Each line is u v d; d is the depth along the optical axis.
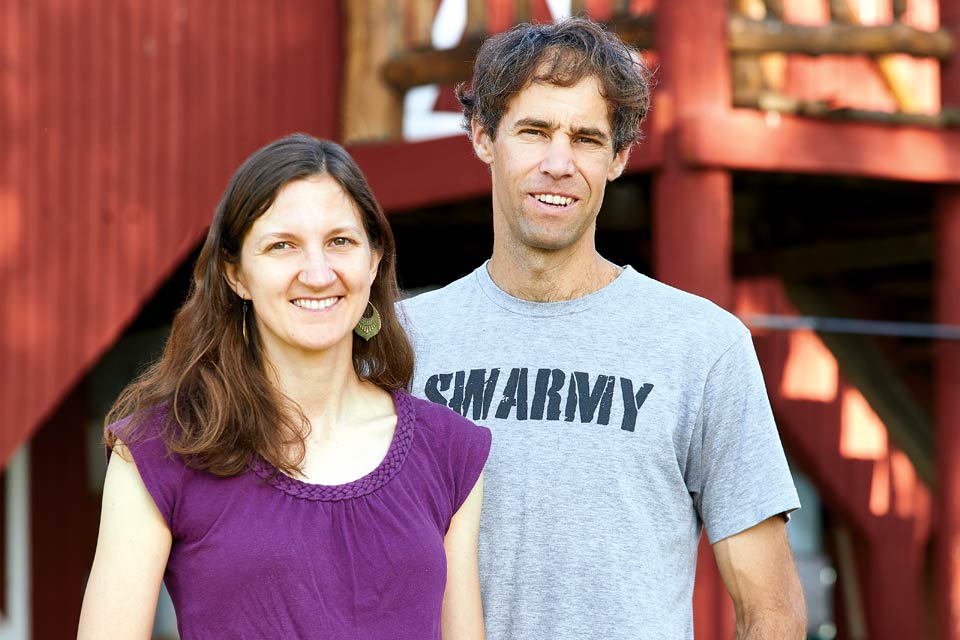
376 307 2.65
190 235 6.61
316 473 2.45
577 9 5.81
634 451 2.83
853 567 9.20
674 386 2.87
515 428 2.87
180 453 2.34
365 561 2.38
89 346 6.41
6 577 8.53
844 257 7.72
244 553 2.32
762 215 8.05
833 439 7.91
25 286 6.31
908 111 6.00
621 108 2.91
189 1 6.63
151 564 2.35
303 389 2.49
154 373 2.47
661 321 2.93
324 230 2.42
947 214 6.13
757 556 2.83
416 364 2.99
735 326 2.93
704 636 5.28
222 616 2.32
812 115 5.62
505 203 2.94
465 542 2.63
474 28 6.26
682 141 5.38
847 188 7.11
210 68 6.67
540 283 2.96
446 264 8.69
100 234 6.44
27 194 6.32
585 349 2.91
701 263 5.41
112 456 2.39
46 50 6.38
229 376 2.41
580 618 2.79
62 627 8.64
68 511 8.74
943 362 6.19
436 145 6.15
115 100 6.50
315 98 6.87
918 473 8.05
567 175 2.85
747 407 2.86
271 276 2.41
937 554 6.25
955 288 6.14
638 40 5.60
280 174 2.41
